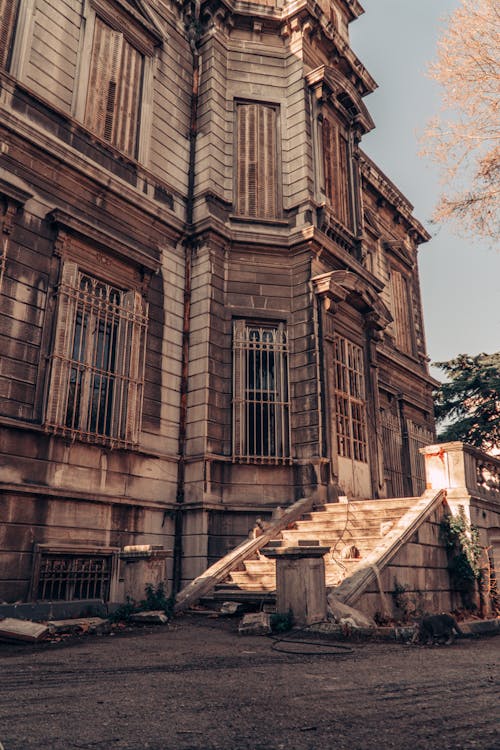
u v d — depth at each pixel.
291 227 15.23
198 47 16.41
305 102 16.14
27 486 9.98
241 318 14.38
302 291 14.62
